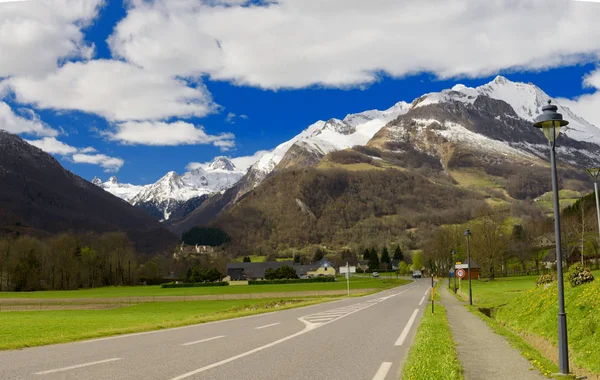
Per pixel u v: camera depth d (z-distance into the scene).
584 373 13.03
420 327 22.44
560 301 12.64
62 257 142.62
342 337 19.00
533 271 130.50
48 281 140.62
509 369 12.40
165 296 96.12
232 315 31.64
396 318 28.77
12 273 131.38
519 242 136.75
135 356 13.68
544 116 13.41
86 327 32.62
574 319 21.16
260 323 25.52
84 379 10.33
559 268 12.92
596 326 18.92
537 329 23.94
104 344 16.50
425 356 13.33
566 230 116.38
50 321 40.03
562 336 12.38
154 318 43.91
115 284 159.25
